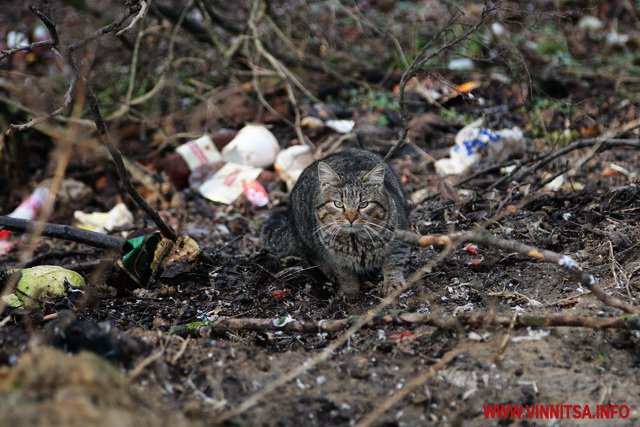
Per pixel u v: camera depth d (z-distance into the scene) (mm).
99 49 10734
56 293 5848
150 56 10578
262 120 10242
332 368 4711
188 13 10789
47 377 3617
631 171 8023
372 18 12695
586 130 9289
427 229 6965
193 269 6379
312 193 6391
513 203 7219
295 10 11977
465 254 6445
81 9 10289
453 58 10586
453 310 5480
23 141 9344
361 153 7176
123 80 11070
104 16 10406
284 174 8969
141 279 6184
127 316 5695
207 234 8016
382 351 4891
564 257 4648
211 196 8844
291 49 11273
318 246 6207
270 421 4160
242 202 8758
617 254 6043
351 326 5055
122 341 4465
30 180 9555
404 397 4449
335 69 11328
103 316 5660
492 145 8422
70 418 3254
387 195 6137
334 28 12094
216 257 6914
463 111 9766
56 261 7312
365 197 5922
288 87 9469
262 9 10430
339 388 4516
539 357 4734
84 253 7234
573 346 4832
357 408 4352
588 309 5207
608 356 4723
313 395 4422
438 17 11344
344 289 6031
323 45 11477
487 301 5566
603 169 8250
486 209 7242
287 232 6914
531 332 4957
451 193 7574
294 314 5734
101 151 9289
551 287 5746
